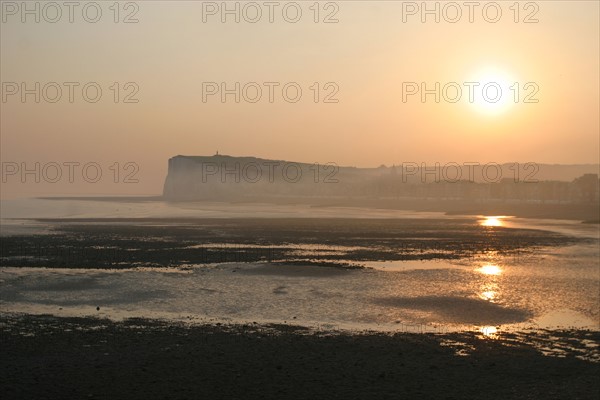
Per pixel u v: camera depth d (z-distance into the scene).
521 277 49.62
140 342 27.48
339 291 42.44
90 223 119.50
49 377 22.44
